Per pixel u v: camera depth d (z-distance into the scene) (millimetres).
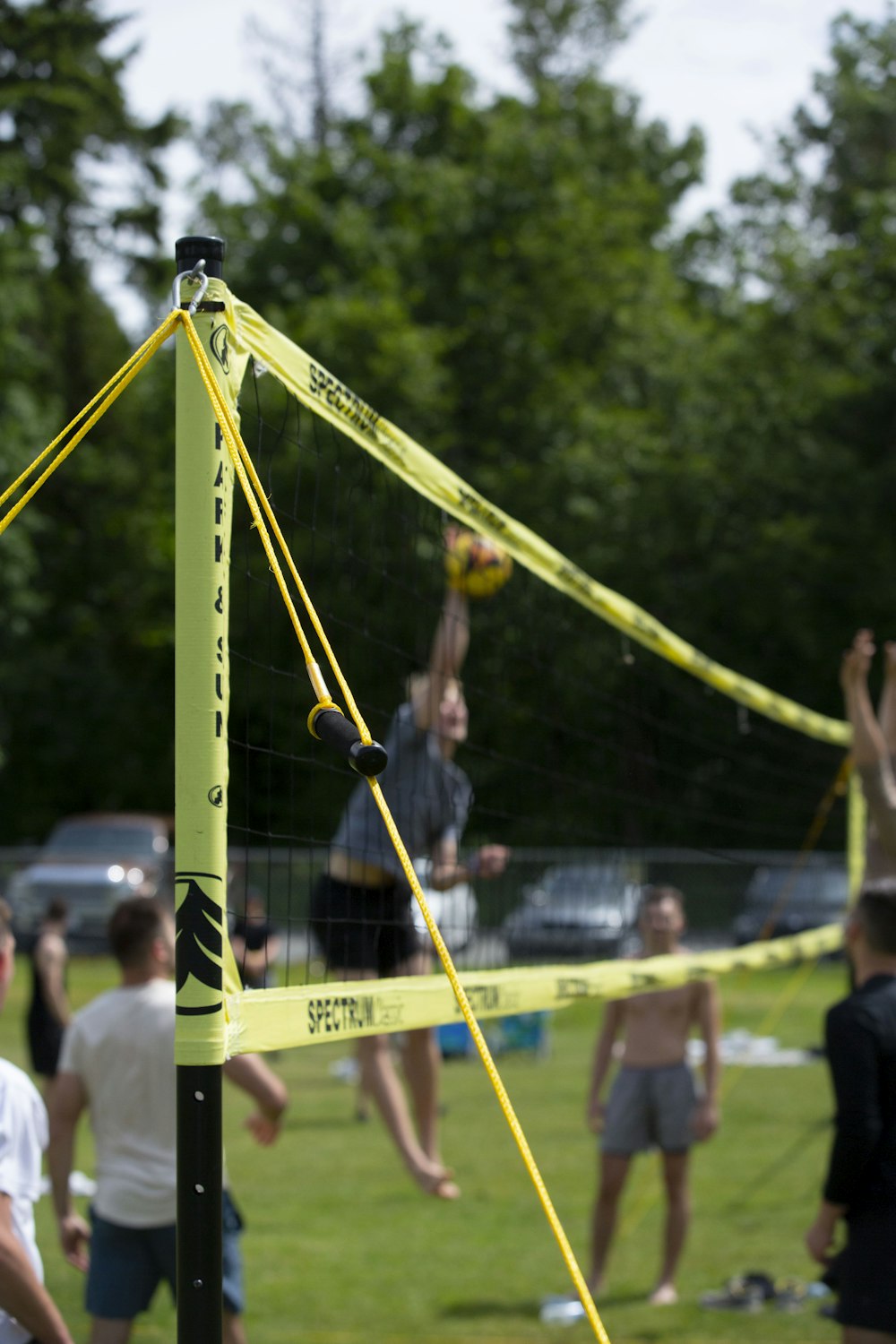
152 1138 4934
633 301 35781
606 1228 7625
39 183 35906
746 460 30844
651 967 5289
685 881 20641
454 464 31953
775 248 34688
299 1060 18375
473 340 33781
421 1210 9594
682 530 30578
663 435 33312
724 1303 7250
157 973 5098
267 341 2969
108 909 24609
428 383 30438
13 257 32000
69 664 38344
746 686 7660
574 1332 6816
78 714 37750
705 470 30672
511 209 34406
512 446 33469
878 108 39500
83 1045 5035
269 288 35188
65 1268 8141
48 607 38406
